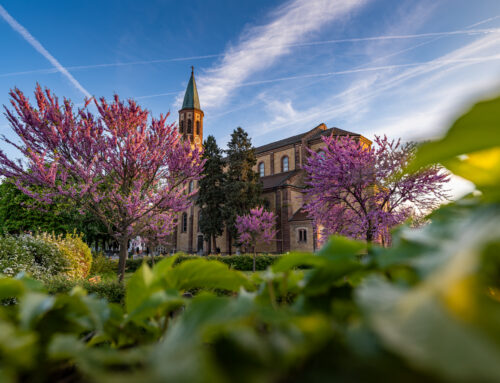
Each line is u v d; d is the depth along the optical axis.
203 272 0.61
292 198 36.31
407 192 11.26
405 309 0.21
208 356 0.26
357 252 0.44
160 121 12.12
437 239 0.31
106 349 0.52
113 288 4.89
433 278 0.23
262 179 42.88
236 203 33.53
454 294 0.21
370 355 0.25
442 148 0.23
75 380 0.39
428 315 0.20
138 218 12.01
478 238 0.24
